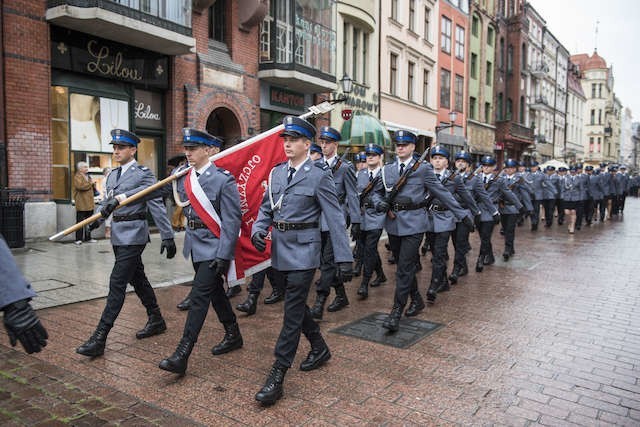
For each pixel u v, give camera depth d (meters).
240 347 4.73
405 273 5.33
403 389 3.87
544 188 16.28
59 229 10.68
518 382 4.02
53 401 3.63
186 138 4.20
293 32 15.55
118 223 4.68
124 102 12.00
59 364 4.29
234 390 3.84
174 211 12.77
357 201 6.61
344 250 3.96
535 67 45.00
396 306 5.30
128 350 4.63
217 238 4.25
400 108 23.88
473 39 33.38
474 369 4.28
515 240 13.23
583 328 5.46
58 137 10.77
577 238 13.69
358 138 18.38
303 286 3.83
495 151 38.06
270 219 4.14
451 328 5.43
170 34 11.45
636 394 3.82
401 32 23.62
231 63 14.54
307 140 4.01
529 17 43.19
